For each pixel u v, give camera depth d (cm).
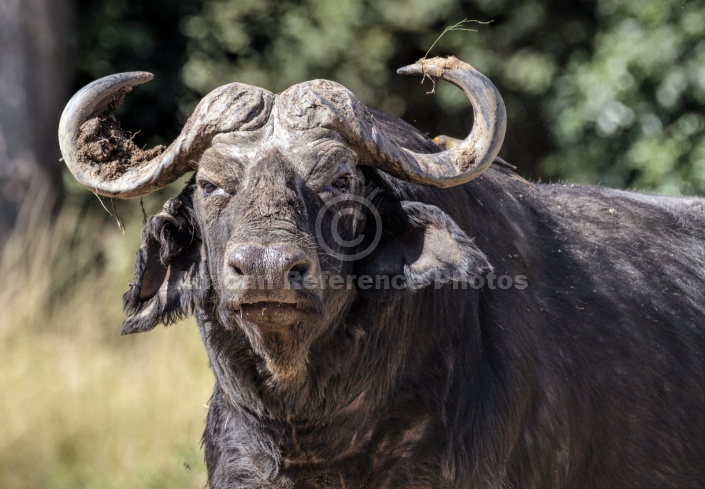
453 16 5700
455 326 1627
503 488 1625
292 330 1400
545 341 1723
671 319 1906
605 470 1773
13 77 4684
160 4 5534
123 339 3666
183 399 3069
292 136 1470
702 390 1894
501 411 1627
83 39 5328
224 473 1692
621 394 1784
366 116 1520
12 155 4656
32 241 3788
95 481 2798
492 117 1515
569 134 5094
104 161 1593
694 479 1855
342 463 1628
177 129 5519
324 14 5681
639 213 2067
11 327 3375
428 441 1617
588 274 1852
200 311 1619
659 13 4862
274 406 1582
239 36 5628
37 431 2959
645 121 4931
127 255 4116
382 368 1589
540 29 5638
